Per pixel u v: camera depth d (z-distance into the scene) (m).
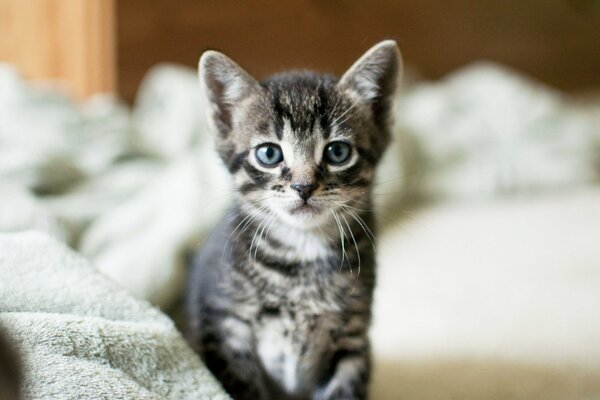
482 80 0.75
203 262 0.35
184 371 0.28
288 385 0.33
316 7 0.71
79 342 0.25
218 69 0.34
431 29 0.83
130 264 0.39
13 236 0.29
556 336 0.40
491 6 0.88
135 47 0.59
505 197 0.65
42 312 0.26
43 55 0.59
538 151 0.67
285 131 0.32
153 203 0.44
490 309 0.43
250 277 0.32
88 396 0.24
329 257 0.33
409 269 0.49
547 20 0.94
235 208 0.34
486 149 0.67
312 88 0.33
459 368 0.37
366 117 0.34
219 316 0.32
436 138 0.66
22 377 0.20
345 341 0.33
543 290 0.46
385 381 0.36
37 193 0.44
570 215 0.60
